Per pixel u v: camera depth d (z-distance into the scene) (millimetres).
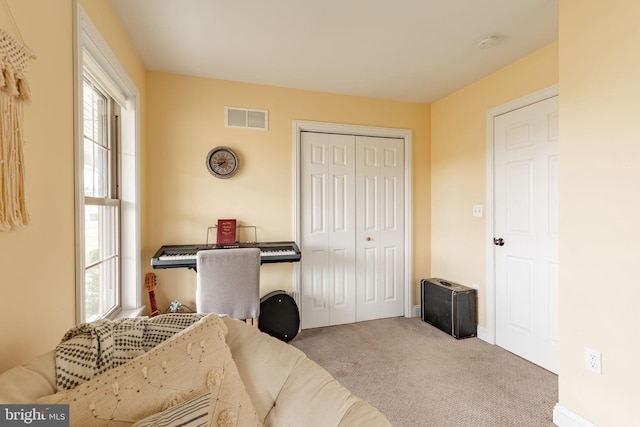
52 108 1021
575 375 1491
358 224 3082
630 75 1272
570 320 1514
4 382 624
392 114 3156
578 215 1475
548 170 2117
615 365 1330
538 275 2186
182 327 947
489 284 2557
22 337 861
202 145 2568
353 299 3064
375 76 2582
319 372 896
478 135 2678
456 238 2936
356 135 3061
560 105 1553
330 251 2986
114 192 2020
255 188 2715
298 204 2826
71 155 1151
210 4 1651
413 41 2043
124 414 674
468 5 1681
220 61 2305
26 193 879
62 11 1090
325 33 1946
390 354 2369
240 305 2049
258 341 990
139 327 903
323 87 2807
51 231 1014
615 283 1328
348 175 3039
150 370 747
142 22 1802
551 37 2006
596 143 1396
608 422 1355
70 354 747
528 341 2258
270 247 2506
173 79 2500
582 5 1449
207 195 2584
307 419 788
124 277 2082
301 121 2832
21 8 849
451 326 2695
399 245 3229
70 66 1148
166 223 2488
